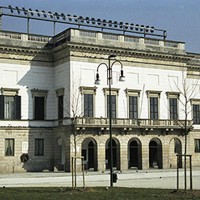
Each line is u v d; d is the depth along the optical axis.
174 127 71.62
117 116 68.06
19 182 46.28
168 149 71.62
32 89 67.62
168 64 73.69
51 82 69.50
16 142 65.25
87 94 66.06
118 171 64.56
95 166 65.19
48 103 68.88
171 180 48.09
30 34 68.69
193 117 78.12
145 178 51.34
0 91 65.06
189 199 26.70
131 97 69.75
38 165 66.62
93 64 66.94
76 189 32.44
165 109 72.69
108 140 66.38
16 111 65.75
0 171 63.44
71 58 65.25
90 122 64.31
